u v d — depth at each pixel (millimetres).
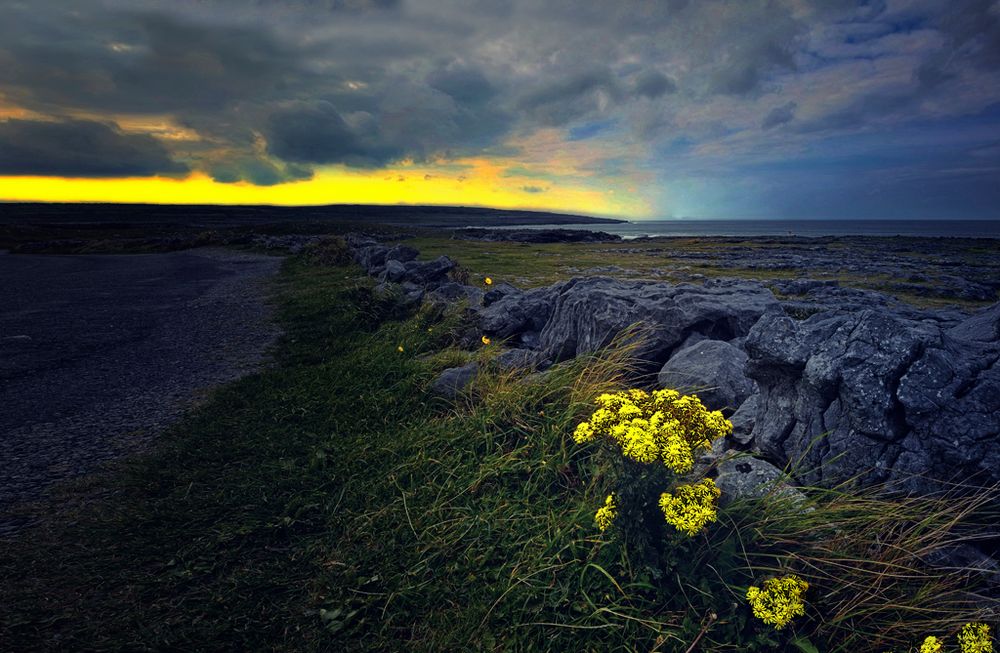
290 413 7047
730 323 7668
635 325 7488
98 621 3473
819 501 3932
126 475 5445
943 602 3139
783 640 3137
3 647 3201
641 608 3402
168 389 8438
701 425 3662
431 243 60844
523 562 3904
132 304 17797
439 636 3447
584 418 5535
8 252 49312
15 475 5477
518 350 8172
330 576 3984
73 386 8664
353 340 10984
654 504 3537
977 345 4305
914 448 3781
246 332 12688
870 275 27984
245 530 4461
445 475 5164
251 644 3361
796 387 4625
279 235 64250
